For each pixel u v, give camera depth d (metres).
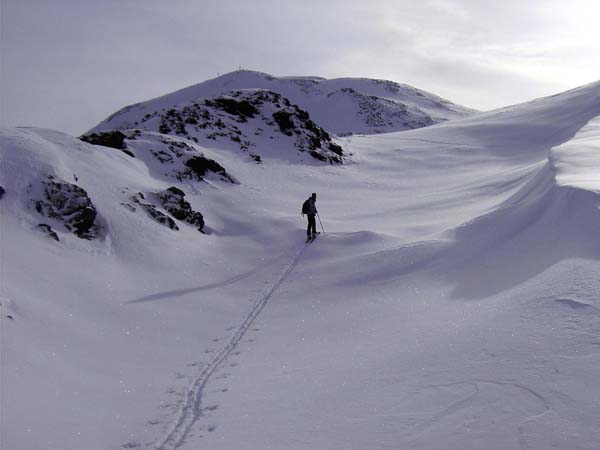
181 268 11.81
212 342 7.91
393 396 4.63
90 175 14.17
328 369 5.90
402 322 7.14
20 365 5.74
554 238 7.73
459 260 9.53
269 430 4.59
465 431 3.67
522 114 45.59
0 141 12.12
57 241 10.27
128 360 6.91
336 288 10.14
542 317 5.15
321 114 121.69
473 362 4.76
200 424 5.03
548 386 3.87
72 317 7.68
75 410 5.26
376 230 15.75
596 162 11.84
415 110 121.69
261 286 11.16
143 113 155.75
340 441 4.09
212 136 29.47
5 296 7.04
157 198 15.22
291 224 16.67
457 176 29.06
